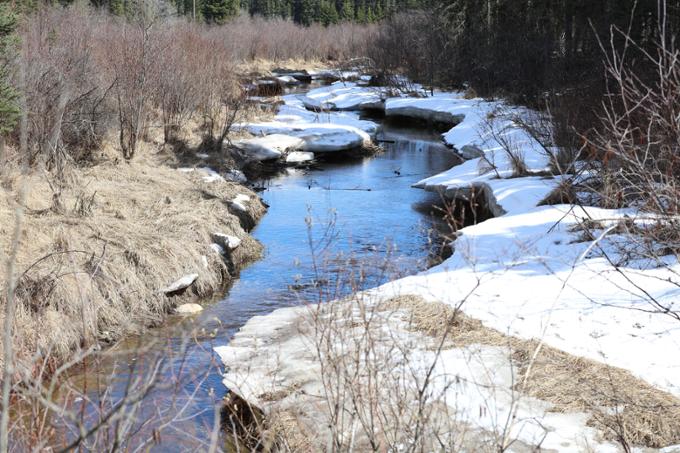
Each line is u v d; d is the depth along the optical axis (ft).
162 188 38.83
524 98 69.72
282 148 55.36
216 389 18.99
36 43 39.93
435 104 79.66
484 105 75.05
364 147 61.31
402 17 115.75
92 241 28.12
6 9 32.40
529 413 15.52
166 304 26.94
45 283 23.50
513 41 83.10
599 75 46.19
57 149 35.24
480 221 39.19
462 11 104.99
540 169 42.37
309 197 45.29
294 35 155.63
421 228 36.91
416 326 20.02
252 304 27.53
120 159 42.32
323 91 102.63
